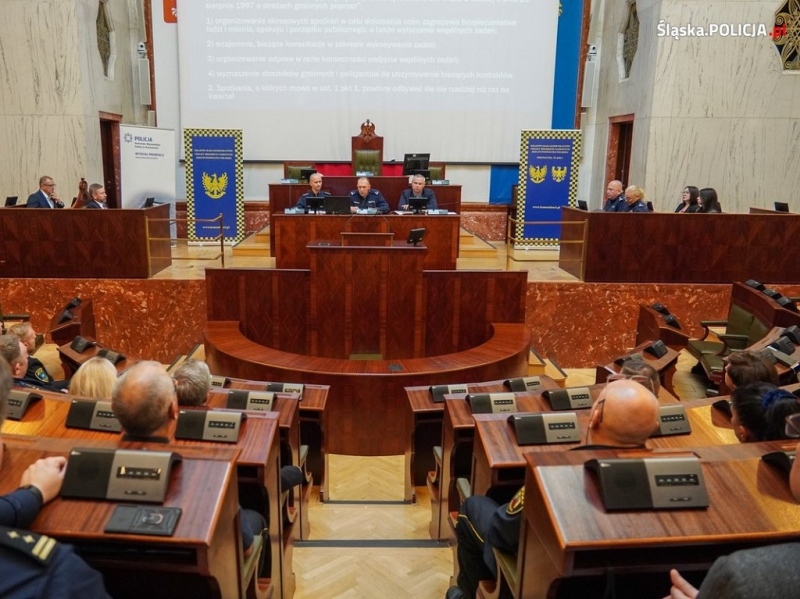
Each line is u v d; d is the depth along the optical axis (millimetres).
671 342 5051
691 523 1269
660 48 8633
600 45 10562
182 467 1390
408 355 5762
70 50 8539
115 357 4098
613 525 1263
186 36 9969
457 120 10305
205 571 1260
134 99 10477
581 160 11031
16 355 3053
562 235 7477
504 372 4938
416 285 5613
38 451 1449
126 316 6570
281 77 10117
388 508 3484
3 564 1021
